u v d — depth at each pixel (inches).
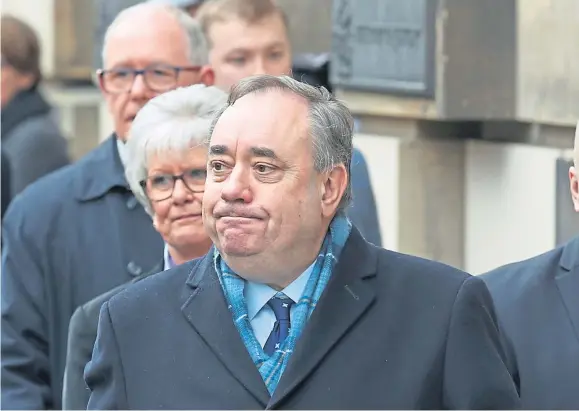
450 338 298.7
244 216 294.4
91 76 920.3
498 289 370.6
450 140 591.8
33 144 577.9
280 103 298.2
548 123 550.0
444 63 554.6
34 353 421.4
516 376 358.6
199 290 310.5
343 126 304.0
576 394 351.9
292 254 299.6
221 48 487.2
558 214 534.6
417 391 294.5
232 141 295.7
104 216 427.5
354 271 307.7
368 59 590.6
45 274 424.5
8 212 435.8
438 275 308.0
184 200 366.6
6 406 415.8
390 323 301.4
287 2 667.4
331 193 305.0
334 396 294.7
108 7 739.4
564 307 361.7
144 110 374.6
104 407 304.3
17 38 597.9
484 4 556.4
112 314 313.3
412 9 565.0
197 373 301.1
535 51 546.6
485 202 578.9
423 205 588.1
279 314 305.6
